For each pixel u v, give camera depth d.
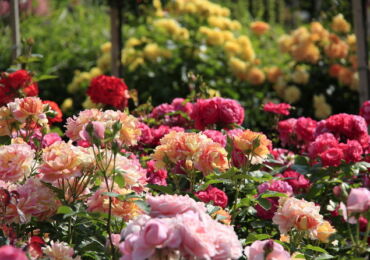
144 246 1.76
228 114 3.88
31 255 2.18
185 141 2.68
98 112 2.63
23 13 8.62
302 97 7.80
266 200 2.74
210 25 7.66
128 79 7.23
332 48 7.60
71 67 7.93
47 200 2.37
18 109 2.91
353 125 3.76
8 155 2.43
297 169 3.45
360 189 2.17
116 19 5.98
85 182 2.47
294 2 12.98
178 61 7.38
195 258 1.80
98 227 2.61
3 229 2.34
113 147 2.21
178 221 1.81
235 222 3.23
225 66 7.55
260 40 9.66
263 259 2.02
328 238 2.42
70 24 9.50
